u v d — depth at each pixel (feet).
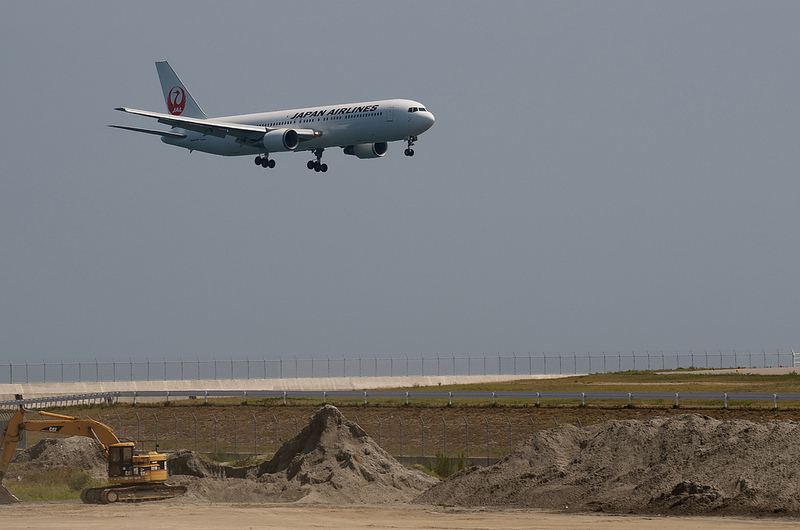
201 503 511.81
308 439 591.78
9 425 533.14
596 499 453.99
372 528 399.24
